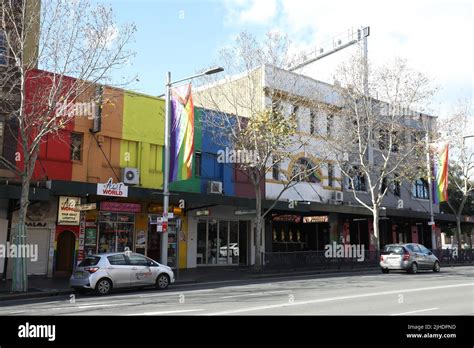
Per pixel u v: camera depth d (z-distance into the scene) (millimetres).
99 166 23109
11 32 18125
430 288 16109
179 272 23859
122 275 16594
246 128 24250
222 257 28312
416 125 33656
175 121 22031
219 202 24047
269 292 15109
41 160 21234
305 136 28984
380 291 15109
